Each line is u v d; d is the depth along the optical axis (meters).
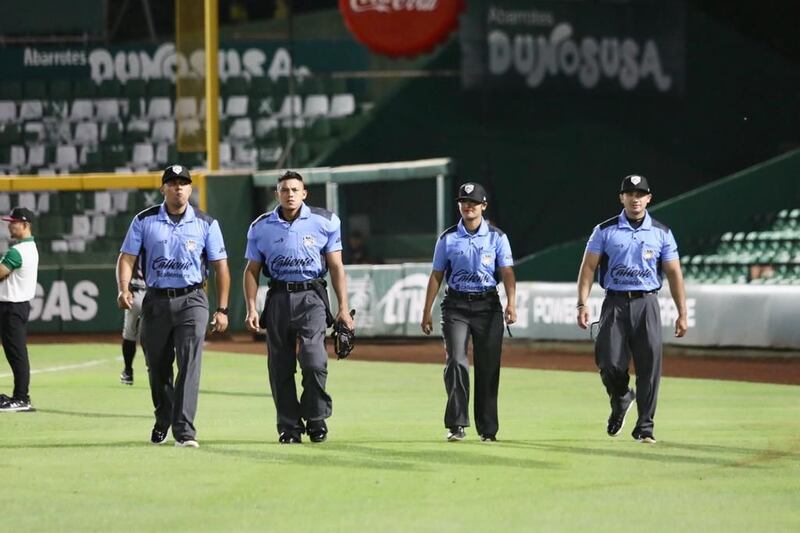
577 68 96.69
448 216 77.06
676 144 98.88
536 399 47.66
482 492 26.61
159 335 32.78
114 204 93.75
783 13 103.25
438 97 95.56
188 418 32.97
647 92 98.00
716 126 99.75
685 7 98.69
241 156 95.19
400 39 94.75
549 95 96.31
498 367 34.84
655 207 80.31
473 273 34.50
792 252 77.69
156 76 97.56
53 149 96.81
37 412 42.47
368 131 95.50
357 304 78.25
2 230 93.44
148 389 51.00
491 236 34.66
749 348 66.56
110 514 24.09
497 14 95.25
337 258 34.31
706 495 26.28
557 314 71.88
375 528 22.81
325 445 33.69
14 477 28.31
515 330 74.00
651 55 97.94
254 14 97.00
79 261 92.81
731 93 100.12
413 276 77.38
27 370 42.72
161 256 32.34
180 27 93.94
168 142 96.62
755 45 100.94
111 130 97.00
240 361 65.75
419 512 24.36
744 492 26.64
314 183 82.38
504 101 95.75
